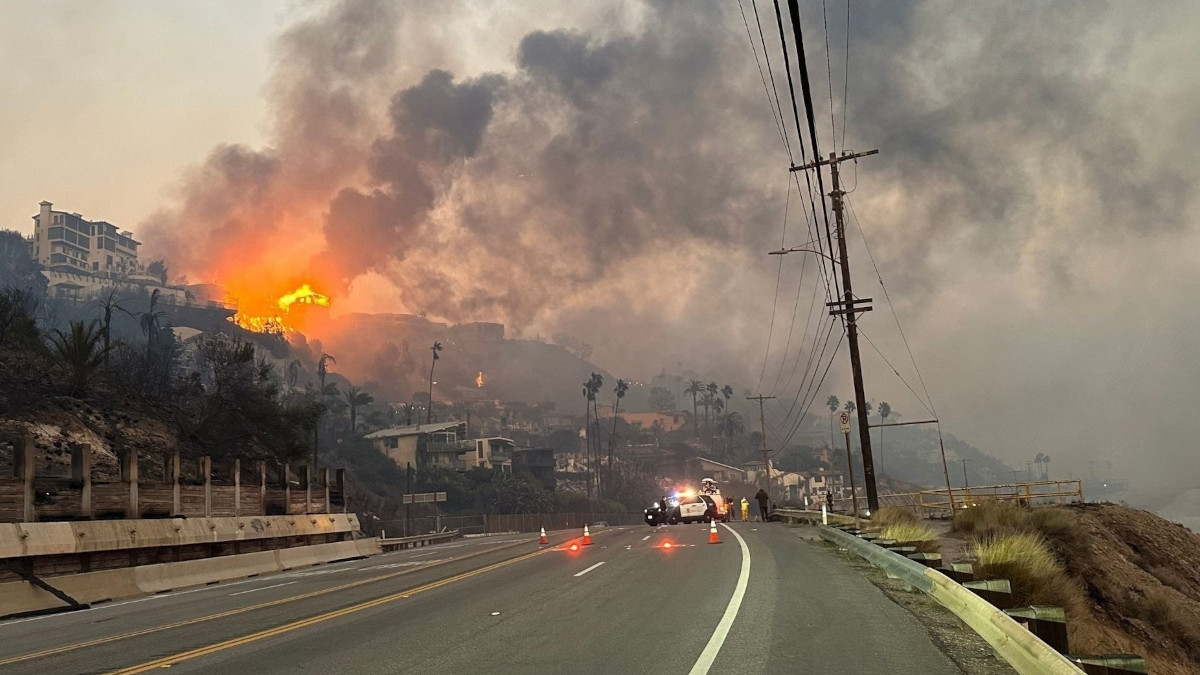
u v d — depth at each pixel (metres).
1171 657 21.06
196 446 40.88
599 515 116.81
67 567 20.56
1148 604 23.56
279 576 24.78
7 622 16.45
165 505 26.38
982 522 26.20
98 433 34.91
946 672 7.57
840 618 10.65
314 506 36.56
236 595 18.41
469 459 129.62
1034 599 13.04
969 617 9.24
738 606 11.88
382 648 9.83
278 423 45.19
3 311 37.12
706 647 8.97
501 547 31.05
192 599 18.44
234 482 30.41
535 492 117.12
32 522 20.39
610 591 14.39
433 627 11.29
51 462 30.64
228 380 45.06
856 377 34.09
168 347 61.84
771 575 15.80
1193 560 34.19
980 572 13.29
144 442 37.19
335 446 114.88
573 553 24.05
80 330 37.72
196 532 26.14
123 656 10.31
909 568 13.42
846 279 34.53
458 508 109.88
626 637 9.80
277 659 9.42
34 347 38.44
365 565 26.77
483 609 12.90
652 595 13.56
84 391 37.78
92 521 22.08
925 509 41.47
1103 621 22.20
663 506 45.72
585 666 8.27
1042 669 6.23
